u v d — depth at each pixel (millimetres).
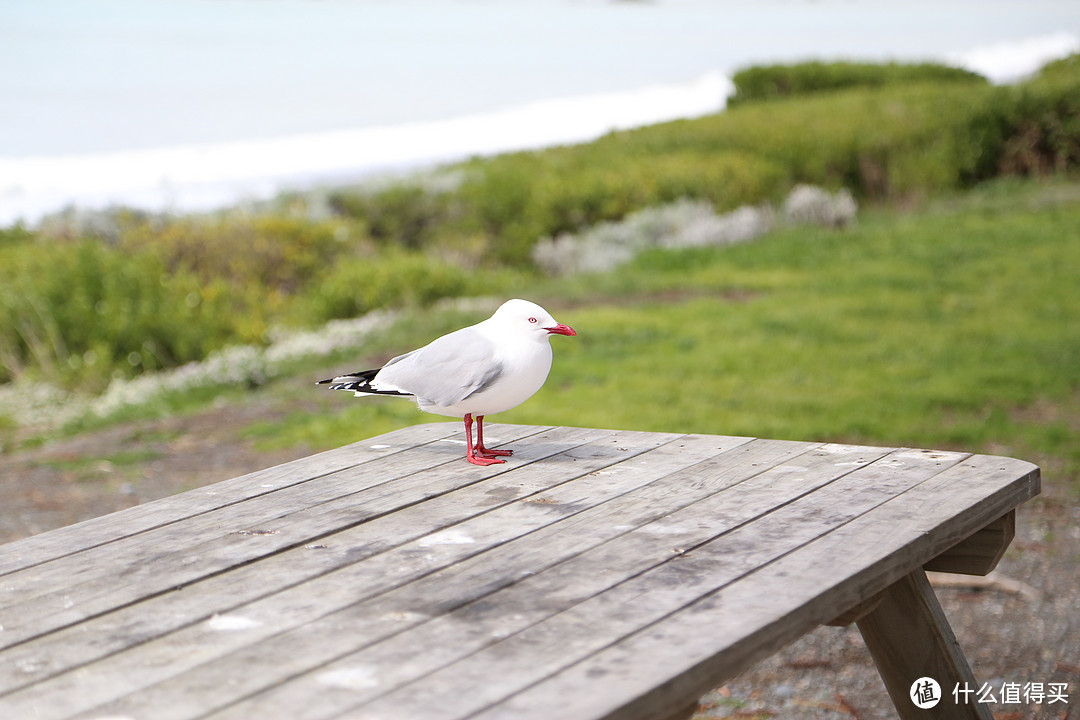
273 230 14664
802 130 19625
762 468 3000
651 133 21266
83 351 11359
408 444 3518
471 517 2617
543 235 16672
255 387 10250
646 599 2008
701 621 1886
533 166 19609
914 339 9922
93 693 1699
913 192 17844
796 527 2420
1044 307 10852
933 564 2893
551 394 8711
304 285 14219
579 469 3082
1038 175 18547
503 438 3568
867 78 26484
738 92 27172
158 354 11508
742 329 10641
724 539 2355
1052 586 4809
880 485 2754
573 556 2281
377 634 1893
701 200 16734
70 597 2143
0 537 6293
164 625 1980
